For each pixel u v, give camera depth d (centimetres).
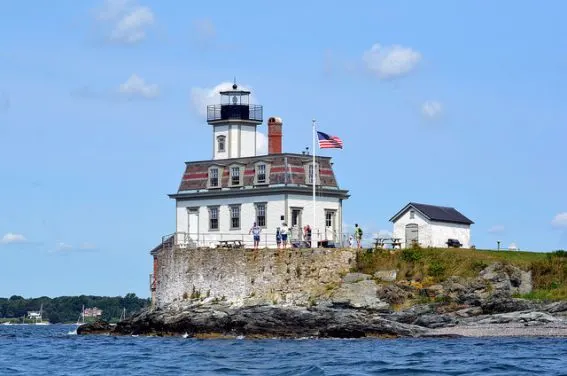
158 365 9269
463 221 13900
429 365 8594
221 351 10388
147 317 13550
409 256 12538
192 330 12638
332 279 12525
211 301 13062
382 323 11619
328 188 13900
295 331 11925
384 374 8125
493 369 8281
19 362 10025
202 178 14300
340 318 11806
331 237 13875
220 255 13088
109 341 12694
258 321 12100
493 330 11356
